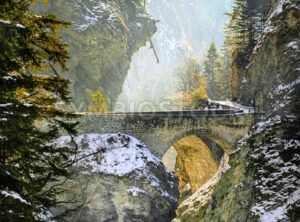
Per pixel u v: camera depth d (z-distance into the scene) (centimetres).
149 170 4781
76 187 4366
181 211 4884
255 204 3262
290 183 3212
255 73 6166
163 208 4681
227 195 3903
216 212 3994
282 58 5278
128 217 4553
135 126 5109
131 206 4566
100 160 4647
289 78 4966
